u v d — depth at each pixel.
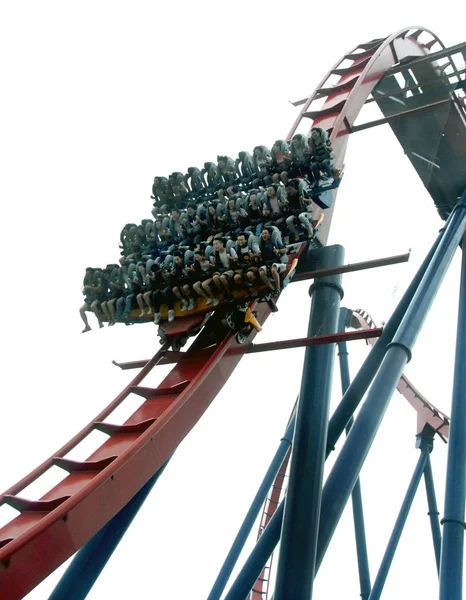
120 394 12.48
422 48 24.36
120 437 11.10
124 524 11.65
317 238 15.37
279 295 13.23
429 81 20.56
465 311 17.33
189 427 11.26
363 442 12.49
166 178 15.80
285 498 12.16
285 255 12.17
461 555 13.91
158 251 14.41
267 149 14.72
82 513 8.89
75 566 11.15
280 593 10.88
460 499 14.45
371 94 22.30
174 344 13.55
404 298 17.30
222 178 15.30
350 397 15.09
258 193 13.58
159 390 12.04
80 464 10.39
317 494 11.73
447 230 17.55
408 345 14.12
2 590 7.78
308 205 12.80
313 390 13.00
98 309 14.09
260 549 13.40
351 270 13.73
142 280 13.66
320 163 13.81
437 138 21.38
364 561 20.77
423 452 24.81
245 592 13.16
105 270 14.13
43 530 8.29
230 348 12.62
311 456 12.14
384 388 13.32
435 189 22.53
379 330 11.85
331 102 19.78
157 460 10.42
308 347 13.73
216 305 12.80
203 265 12.56
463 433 15.20
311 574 11.01
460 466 14.80
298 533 11.30
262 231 12.12
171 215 14.49
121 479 9.64
